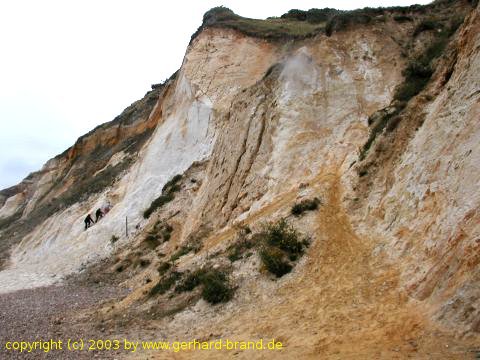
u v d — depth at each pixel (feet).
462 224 30.81
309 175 59.72
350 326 31.48
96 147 172.86
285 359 29.53
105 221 97.71
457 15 69.87
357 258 40.14
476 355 23.98
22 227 160.15
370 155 50.96
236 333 35.81
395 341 27.91
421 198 38.63
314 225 47.24
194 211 76.23
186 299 45.42
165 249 74.95
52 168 201.67
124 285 67.77
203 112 100.12
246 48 107.65
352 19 76.54
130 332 41.24
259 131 70.79
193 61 112.37
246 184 66.18
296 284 40.37
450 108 40.14
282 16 133.08
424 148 41.42
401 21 77.41
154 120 139.44
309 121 66.80
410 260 35.24
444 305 28.14
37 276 89.04
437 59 55.93
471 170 33.24
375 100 66.44
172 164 99.25
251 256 46.57
